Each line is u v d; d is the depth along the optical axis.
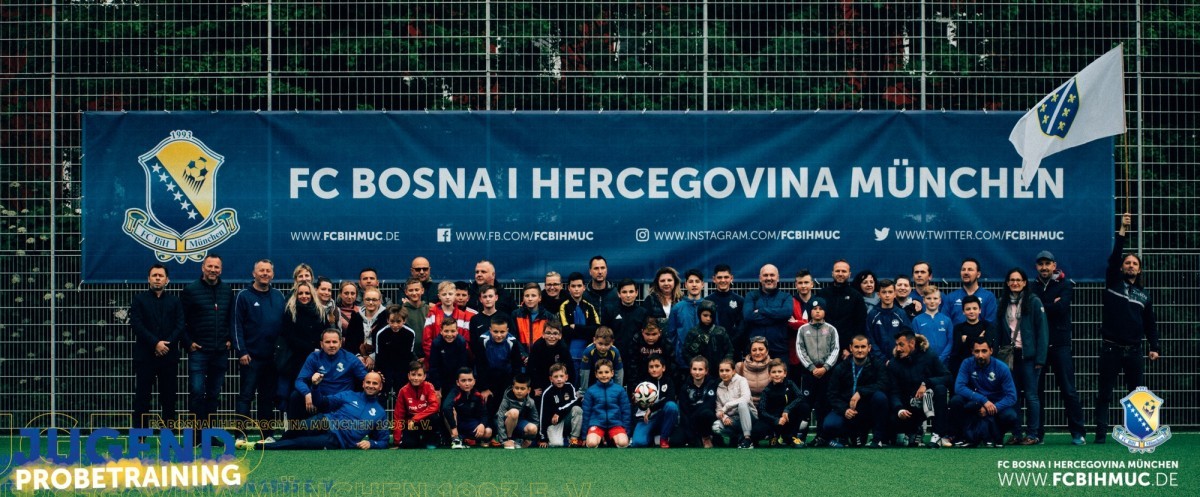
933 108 11.88
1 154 11.70
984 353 10.65
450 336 10.76
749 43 11.77
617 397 10.80
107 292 11.70
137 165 11.77
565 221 11.79
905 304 11.27
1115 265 11.24
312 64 11.78
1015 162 11.89
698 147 11.80
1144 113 11.91
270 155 11.79
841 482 8.47
